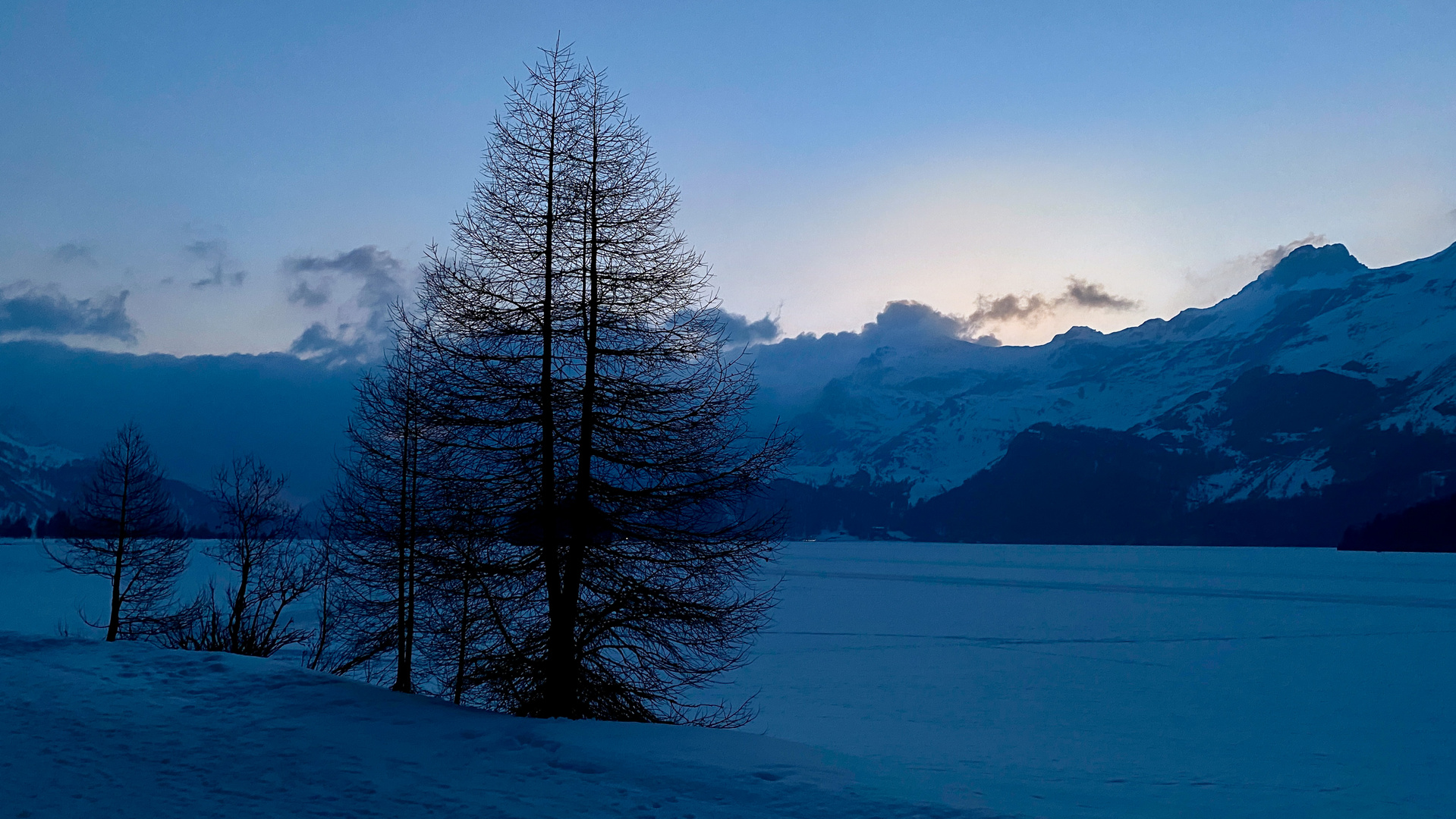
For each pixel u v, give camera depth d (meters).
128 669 19.86
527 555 18.56
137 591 35.28
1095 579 156.00
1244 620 81.94
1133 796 19.94
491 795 11.94
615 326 18.91
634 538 18.72
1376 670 50.50
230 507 32.22
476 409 18.80
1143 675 47.81
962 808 11.93
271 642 32.25
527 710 18.31
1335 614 87.38
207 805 11.28
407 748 14.37
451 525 18.45
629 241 19.06
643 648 18.95
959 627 73.19
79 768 12.68
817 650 57.81
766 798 12.05
